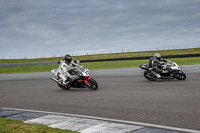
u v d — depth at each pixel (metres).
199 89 7.51
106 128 4.06
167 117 4.61
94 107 5.95
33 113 5.61
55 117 5.07
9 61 56.56
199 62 21.94
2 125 4.52
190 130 3.78
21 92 9.70
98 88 9.35
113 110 5.50
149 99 6.46
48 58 64.81
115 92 8.06
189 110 5.01
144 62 27.66
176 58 30.25
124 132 3.81
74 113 5.48
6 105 7.06
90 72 18.69
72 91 9.12
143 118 4.66
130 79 11.88
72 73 9.12
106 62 33.34
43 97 8.09
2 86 12.51
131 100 6.50
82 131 3.98
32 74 20.59
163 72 10.33
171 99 6.26
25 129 4.16
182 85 8.61
